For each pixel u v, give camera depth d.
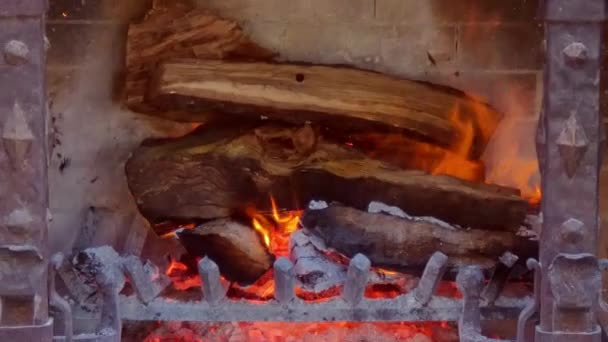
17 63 1.27
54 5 1.59
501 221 1.50
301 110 1.54
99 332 1.40
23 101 1.28
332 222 1.50
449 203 1.50
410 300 1.45
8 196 1.29
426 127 1.55
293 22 1.60
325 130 1.57
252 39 1.60
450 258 1.49
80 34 1.60
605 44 1.56
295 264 1.51
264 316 1.44
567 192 1.29
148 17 1.57
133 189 1.54
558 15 1.26
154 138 1.61
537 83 1.62
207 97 1.53
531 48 1.61
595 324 1.31
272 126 1.55
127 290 1.49
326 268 1.50
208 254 1.50
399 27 1.61
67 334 1.36
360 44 1.61
